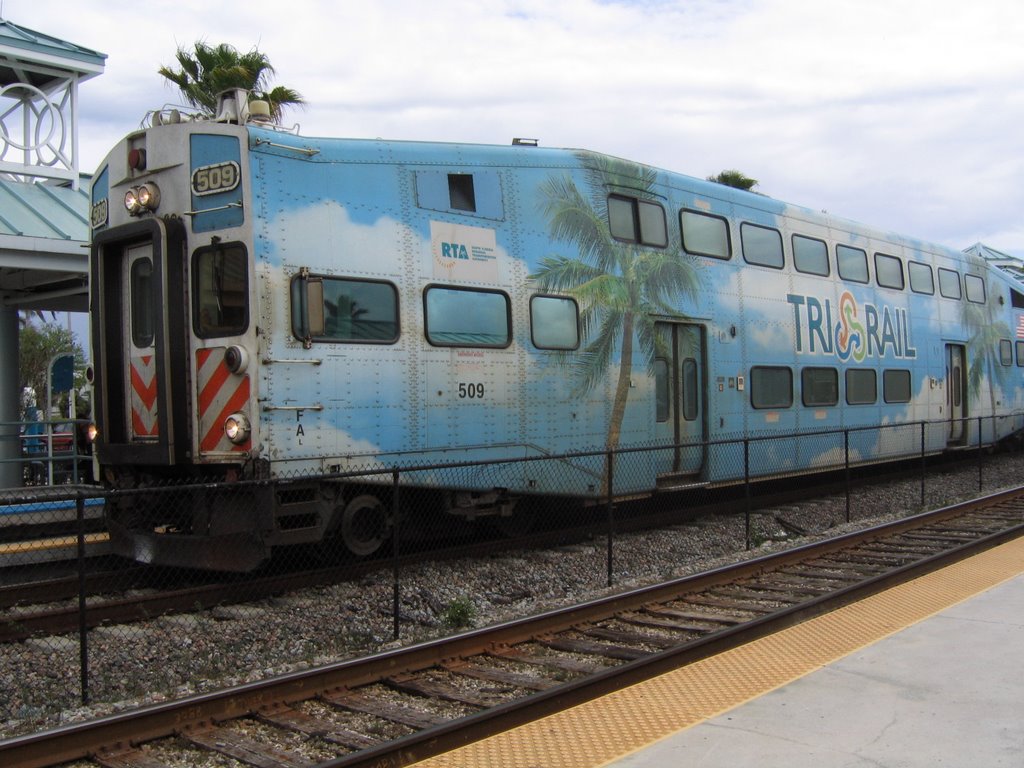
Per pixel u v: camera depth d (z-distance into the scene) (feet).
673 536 36.24
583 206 34.94
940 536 35.06
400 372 28.81
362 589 26.86
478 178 31.81
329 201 27.86
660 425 37.70
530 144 34.81
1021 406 71.31
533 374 32.58
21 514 34.78
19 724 16.88
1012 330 70.59
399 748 14.26
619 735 15.29
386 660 18.75
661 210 38.55
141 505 29.19
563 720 16.10
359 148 29.04
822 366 47.24
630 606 24.54
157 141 28.55
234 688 16.63
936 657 19.11
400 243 29.25
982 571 27.68
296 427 26.45
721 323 40.91
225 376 26.58
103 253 30.17
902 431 53.83
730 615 24.23
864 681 17.67
